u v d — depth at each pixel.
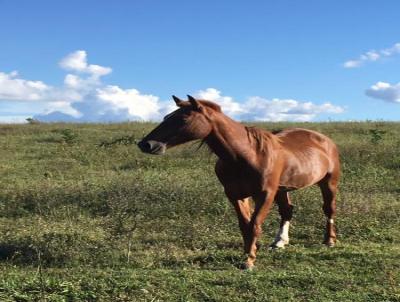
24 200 10.17
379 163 13.83
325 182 7.96
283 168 7.00
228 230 8.46
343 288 5.67
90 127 22.52
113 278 5.80
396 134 19.25
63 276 6.09
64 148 16.66
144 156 14.98
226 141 6.41
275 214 9.23
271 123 22.70
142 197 9.88
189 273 6.14
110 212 9.38
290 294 5.47
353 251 7.28
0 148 17.22
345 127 21.06
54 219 9.11
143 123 23.92
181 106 6.29
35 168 13.87
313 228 8.55
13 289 5.38
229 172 6.65
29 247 7.37
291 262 6.82
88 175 12.81
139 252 7.32
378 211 9.26
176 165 14.03
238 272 6.26
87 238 7.85
